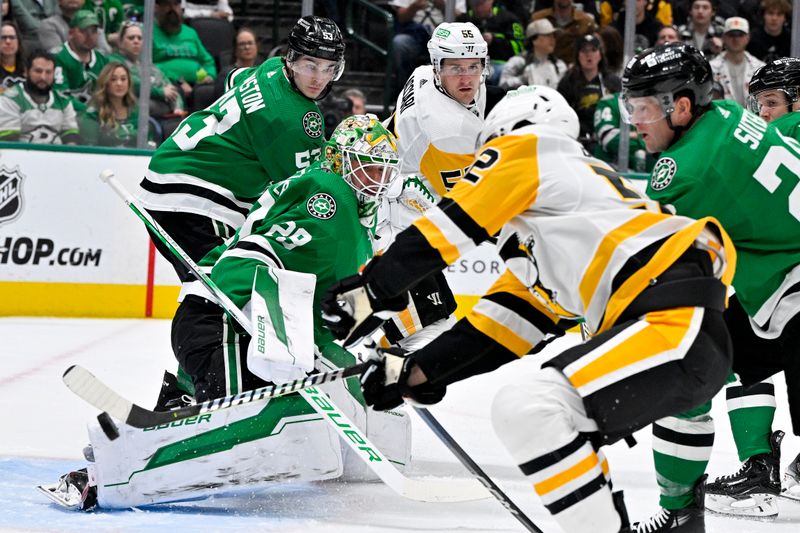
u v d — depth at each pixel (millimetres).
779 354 5453
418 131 7051
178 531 4840
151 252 12469
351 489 5809
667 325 3850
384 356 4398
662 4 13078
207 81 13039
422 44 13070
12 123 12172
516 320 4395
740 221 4797
